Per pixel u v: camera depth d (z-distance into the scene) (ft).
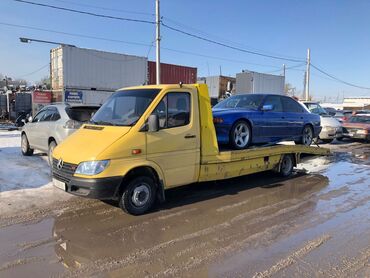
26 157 35.60
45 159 34.42
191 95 21.54
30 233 16.83
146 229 17.69
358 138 59.67
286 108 31.63
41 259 14.25
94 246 15.58
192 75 100.48
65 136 28.99
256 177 30.58
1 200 21.45
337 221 19.33
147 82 88.63
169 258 14.56
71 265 13.80
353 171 34.19
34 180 26.09
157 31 75.31
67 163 18.83
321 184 28.27
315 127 34.86
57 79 77.36
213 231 17.60
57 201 21.57
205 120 22.27
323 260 14.49
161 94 20.26
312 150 32.86
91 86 78.84
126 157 18.65
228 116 25.68
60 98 76.48
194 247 15.66
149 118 19.15
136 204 19.54
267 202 22.85
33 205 20.76
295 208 21.65
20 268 13.48
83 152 18.58
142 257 14.60
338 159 41.93
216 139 22.97
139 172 19.63
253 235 17.13
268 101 29.84
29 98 94.38
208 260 14.40
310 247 15.76
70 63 75.46
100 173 17.90
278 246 15.85
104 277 12.96
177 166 20.92
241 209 21.25
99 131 19.98
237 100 30.32
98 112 22.22
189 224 18.51
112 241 16.16
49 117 32.63
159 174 20.10
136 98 20.81
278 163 29.48
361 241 16.53
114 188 18.28
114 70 82.33
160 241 16.26
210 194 24.48
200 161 22.11
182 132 20.97
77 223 18.26
